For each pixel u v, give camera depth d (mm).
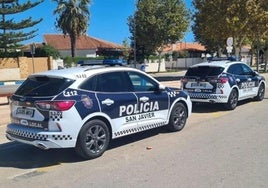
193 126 10148
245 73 14023
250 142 8258
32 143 6957
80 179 6168
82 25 51938
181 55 73000
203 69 12914
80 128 6996
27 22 41469
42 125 6906
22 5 40344
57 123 6754
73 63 49219
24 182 6117
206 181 5887
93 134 7270
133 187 5727
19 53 43688
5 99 15305
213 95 12438
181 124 9602
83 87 7211
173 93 9281
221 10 28281
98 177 6230
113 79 7824
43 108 6859
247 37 31719
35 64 44656
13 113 7438
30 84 7375
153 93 8664
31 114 7055
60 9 50969
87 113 7090
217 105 14086
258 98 15008
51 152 7844
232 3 27781
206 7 28953
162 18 49188
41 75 7293
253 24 28453
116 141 8617
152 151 7715
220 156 7219
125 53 56906
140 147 8055
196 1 29875
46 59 45375
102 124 7387
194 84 12820
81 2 51531
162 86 8867
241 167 6535
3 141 8961
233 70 13242
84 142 7062
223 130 9578
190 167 6594
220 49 47625
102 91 7508
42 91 7047
